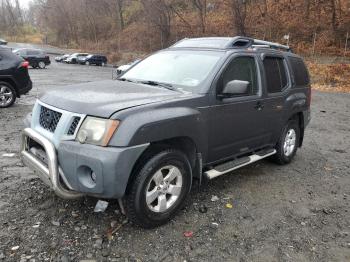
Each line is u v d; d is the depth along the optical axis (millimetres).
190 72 4547
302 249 3639
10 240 3441
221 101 4379
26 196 4332
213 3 49062
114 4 70625
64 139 3475
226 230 3881
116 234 3643
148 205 3682
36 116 3941
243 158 5125
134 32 60062
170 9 51000
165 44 49688
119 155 3279
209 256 3414
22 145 4086
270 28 38000
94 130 3365
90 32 76000
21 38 100562
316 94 18906
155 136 3545
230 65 4605
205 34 44562
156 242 3566
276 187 5172
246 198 4711
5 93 10070
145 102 3674
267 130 5430
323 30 34375
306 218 4297
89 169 3393
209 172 4438
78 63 47094
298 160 6617
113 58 51156
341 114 12445
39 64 34062
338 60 29219
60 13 83188
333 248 3693
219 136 4484
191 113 3943
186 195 4078
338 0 35562
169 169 3848
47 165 3662
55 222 3777
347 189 5324
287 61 6008
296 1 39000
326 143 8078
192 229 3848
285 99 5734
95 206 3951
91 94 3857
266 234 3865
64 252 3314
